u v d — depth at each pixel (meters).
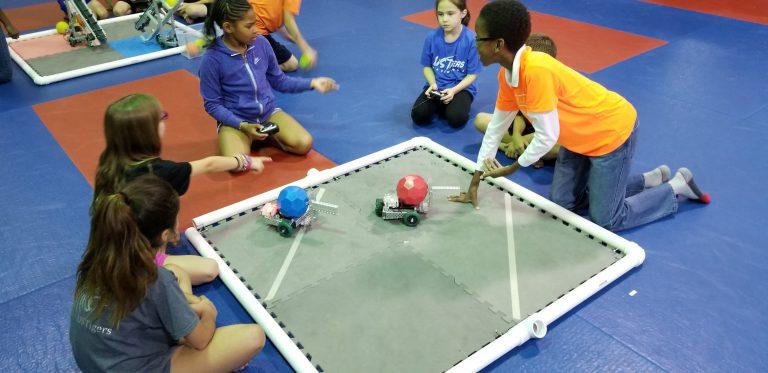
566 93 2.22
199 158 3.22
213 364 1.78
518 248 2.41
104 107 3.84
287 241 2.47
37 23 5.54
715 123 3.49
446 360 1.92
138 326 1.49
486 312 2.10
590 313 2.15
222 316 2.16
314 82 3.41
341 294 2.19
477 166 2.59
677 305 2.17
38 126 3.59
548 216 2.61
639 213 2.55
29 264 2.43
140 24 4.84
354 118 3.68
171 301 1.51
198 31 4.95
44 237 2.59
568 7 5.70
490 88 4.10
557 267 2.31
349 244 2.45
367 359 1.93
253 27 2.92
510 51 2.10
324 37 5.07
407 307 2.13
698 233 2.56
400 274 2.28
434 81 3.59
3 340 2.08
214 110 3.13
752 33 4.93
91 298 1.45
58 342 2.07
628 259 2.29
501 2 2.04
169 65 4.52
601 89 2.29
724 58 4.44
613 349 2.00
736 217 2.66
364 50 4.78
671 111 3.64
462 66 3.49
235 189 2.93
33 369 1.97
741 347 2.00
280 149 3.33
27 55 4.63
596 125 2.28
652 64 4.34
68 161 3.20
